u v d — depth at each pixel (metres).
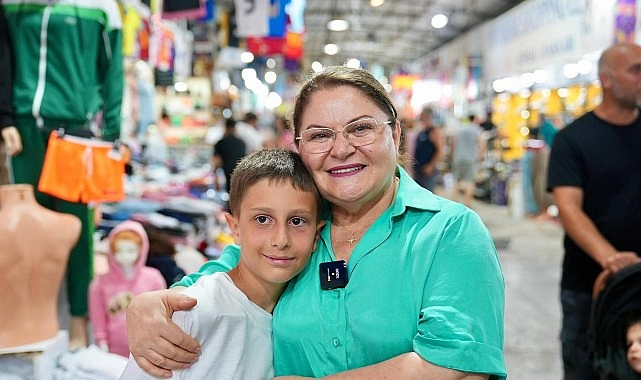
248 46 9.52
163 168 6.36
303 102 1.35
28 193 2.39
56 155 2.68
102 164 2.85
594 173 2.56
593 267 2.63
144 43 4.63
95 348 2.42
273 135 11.84
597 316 2.35
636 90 2.45
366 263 1.32
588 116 2.62
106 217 3.91
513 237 8.25
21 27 2.71
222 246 4.43
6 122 2.68
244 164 1.36
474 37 13.18
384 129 1.31
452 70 15.95
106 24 2.89
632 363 2.25
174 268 2.98
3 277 2.28
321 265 1.34
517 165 11.28
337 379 1.21
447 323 1.20
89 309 2.71
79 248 2.82
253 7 6.23
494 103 13.07
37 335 2.35
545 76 9.14
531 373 3.71
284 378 1.29
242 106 14.66
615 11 5.79
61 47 2.75
